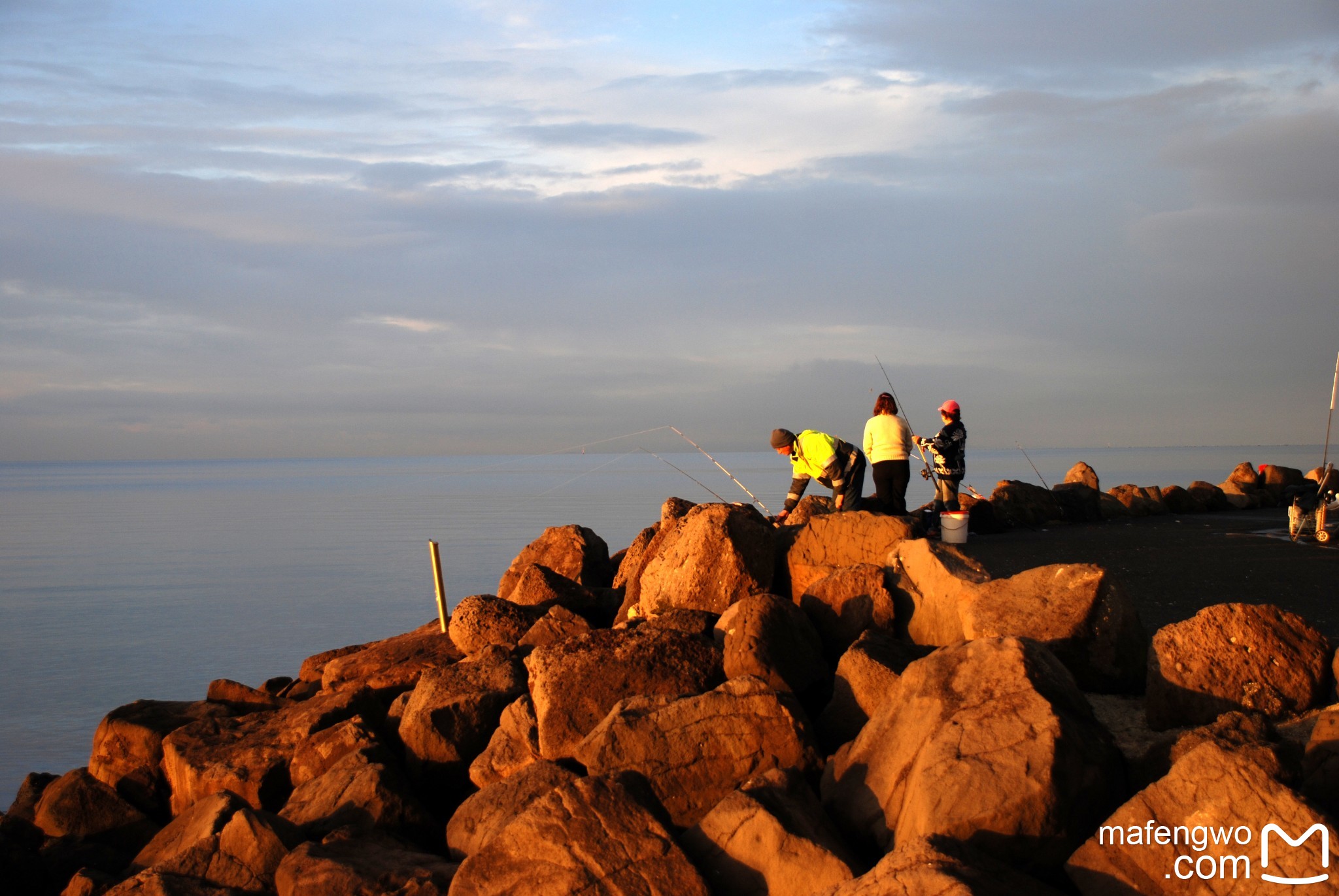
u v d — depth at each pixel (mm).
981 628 5855
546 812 4641
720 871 4438
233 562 147750
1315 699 4863
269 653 72500
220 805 6266
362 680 9125
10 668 67312
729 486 199375
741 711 5449
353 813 6301
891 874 3645
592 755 5422
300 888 5227
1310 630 5012
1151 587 9039
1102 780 4191
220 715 8789
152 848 6547
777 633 6520
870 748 4973
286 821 6039
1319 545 11828
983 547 12352
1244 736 4211
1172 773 3945
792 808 4559
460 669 7617
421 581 114562
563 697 6246
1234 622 5047
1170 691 5051
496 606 9070
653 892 4293
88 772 8359
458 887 4598
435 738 7008
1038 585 5965
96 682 62219
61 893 6578
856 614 7199
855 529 8328
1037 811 3936
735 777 5332
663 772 5355
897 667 5906
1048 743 4094
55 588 118438
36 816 8094
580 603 9969
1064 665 5598
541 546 12094
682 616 7316
